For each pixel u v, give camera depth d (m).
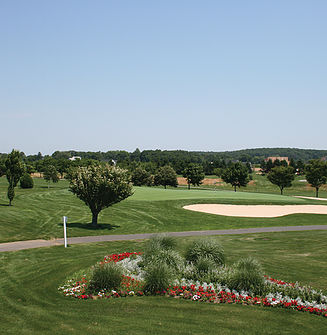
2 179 107.12
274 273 15.46
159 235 17.12
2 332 8.99
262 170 164.62
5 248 20.64
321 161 75.06
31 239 23.95
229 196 58.41
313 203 53.41
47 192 62.34
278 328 9.45
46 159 134.38
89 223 31.97
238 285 12.43
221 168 149.25
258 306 11.15
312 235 27.84
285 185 82.12
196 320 9.95
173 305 11.16
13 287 12.91
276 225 34.47
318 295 11.73
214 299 11.60
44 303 11.26
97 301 11.52
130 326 9.46
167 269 13.02
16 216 32.31
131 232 28.69
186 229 31.00
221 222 35.59
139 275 14.01
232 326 9.53
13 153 39.94
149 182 100.75
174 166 145.00
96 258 17.78
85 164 121.69
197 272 13.87
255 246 22.88
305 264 17.47
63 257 18.23
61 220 32.47
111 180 30.27
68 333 8.97
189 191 68.25
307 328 9.48
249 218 38.66
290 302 11.13
